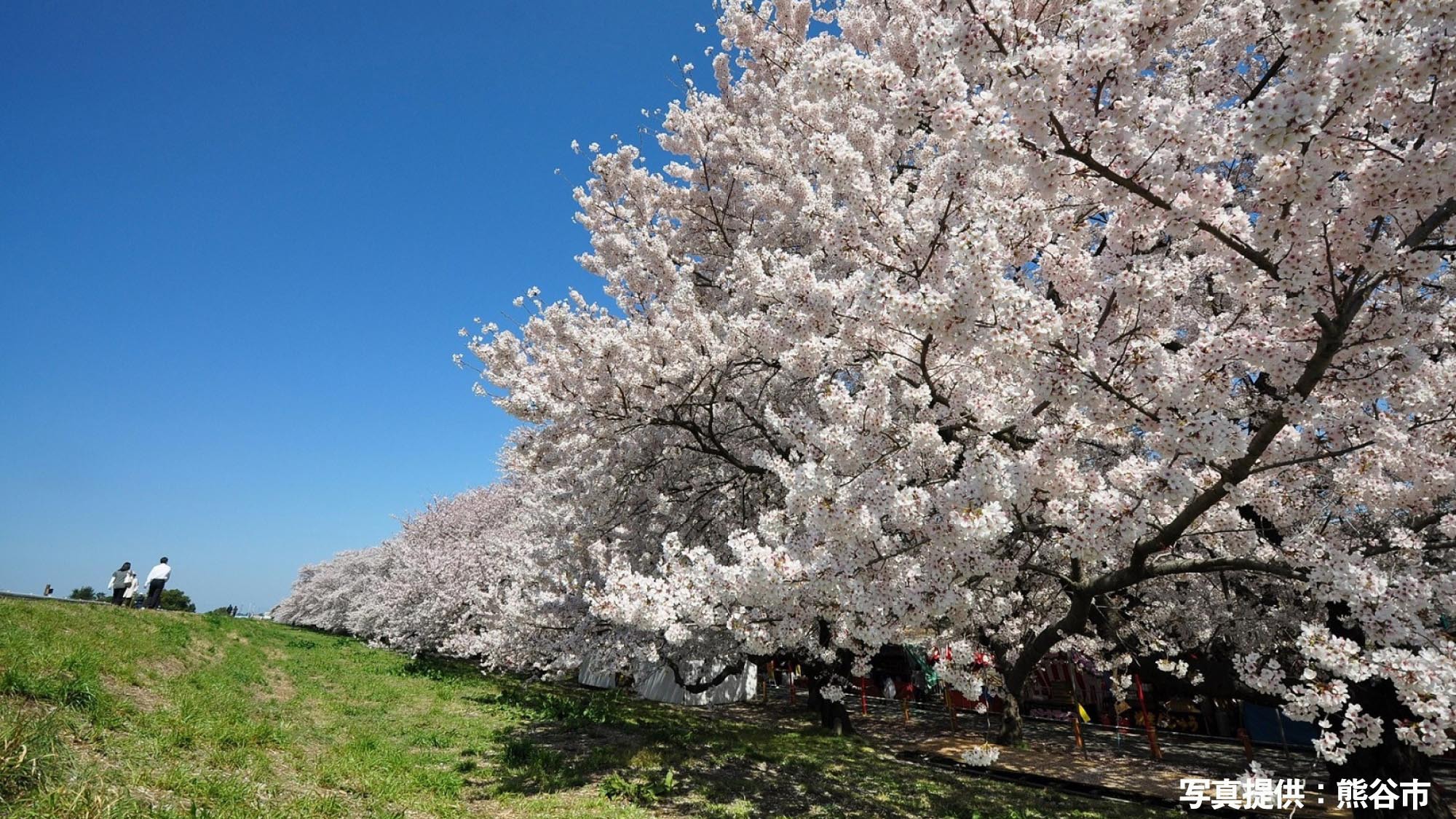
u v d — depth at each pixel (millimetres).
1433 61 2855
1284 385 3723
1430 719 3092
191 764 5324
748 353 7453
